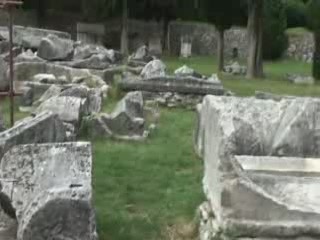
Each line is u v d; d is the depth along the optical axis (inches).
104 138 363.3
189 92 519.5
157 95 521.7
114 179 283.3
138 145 356.5
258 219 189.2
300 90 763.4
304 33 1577.3
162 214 240.2
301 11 1692.9
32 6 1448.1
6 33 803.4
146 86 522.9
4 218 190.4
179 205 249.8
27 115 428.1
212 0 1019.3
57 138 244.8
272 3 1423.5
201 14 1096.2
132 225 227.3
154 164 314.2
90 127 363.9
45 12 1460.4
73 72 582.2
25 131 236.8
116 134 370.6
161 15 1533.0
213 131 217.0
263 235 187.6
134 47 1505.9
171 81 523.5
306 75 1033.5
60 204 165.6
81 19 1487.5
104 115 373.4
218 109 215.8
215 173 204.8
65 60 697.0
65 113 357.4
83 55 728.3
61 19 1478.8
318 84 912.3
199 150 325.4
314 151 236.1
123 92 528.4
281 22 1450.5
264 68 1252.5
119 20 1487.5
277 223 188.1
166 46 1550.2
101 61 684.1
